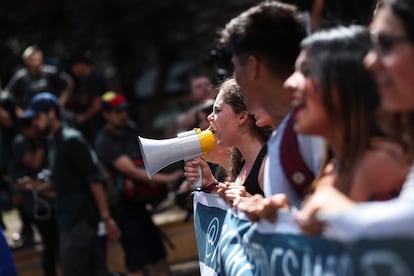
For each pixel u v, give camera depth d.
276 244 2.78
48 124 7.59
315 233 2.31
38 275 9.07
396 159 2.42
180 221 9.53
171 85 21.08
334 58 2.46
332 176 2.58
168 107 21.30
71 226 7.53
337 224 2.10
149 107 18.62
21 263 8.98
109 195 7.89
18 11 17.00
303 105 2.54
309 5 3.93
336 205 2.27
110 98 7.78
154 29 17.38
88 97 10.08
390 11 2.26
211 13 16.78
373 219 1.99
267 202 2.75
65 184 7.54
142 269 8.01
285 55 3.10
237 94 4.00
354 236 2.02
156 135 18.59
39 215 8.36
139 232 7.96
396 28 2.24
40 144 8.45
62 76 10.16
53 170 7.59
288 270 2.69
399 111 2.38
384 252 2.00
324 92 2.46
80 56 10.05
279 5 3.17
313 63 2.49
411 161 2.42
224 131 4.03
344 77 2.45
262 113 3.45
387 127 2.47
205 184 4.08
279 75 3.11
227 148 4.19
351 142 2.46
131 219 7.94
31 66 10.13
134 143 7.98
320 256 2.40
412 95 2.25
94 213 7.60
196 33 17.23
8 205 9.50
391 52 2.25
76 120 9.98
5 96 9.47
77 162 7.46
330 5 4.96
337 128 2.48
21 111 9.91
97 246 7.66
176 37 17.64
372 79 2.45
